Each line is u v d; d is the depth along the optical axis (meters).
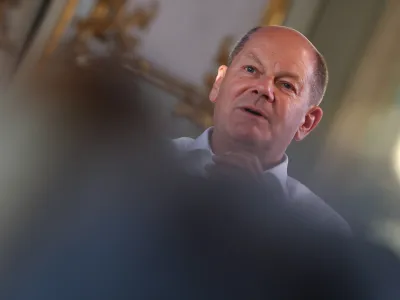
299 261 2.31
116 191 2.27
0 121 2.22
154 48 14.89
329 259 2.34
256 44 5.30
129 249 2.26
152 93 2.42
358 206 15.04
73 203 2.22
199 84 15.34
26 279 2.15
